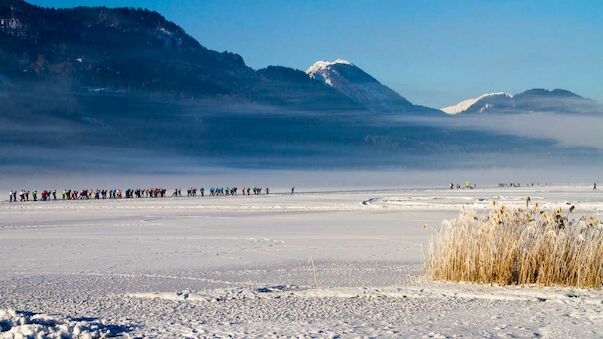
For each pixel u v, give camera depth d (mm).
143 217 45062
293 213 47969
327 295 13484
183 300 13258
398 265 19109
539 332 9961
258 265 19516
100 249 24297
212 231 32531
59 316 11508
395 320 10969
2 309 11617
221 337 9750
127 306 12750
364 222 37375
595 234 14703
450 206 50625
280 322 10922
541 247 14680
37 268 19047
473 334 9859
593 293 13477
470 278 15164
